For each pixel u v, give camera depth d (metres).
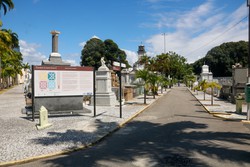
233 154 6.86
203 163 6.11
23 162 6.40
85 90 13.93
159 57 56.56
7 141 8.38
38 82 12.88
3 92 43.28
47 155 6.88
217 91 33.12
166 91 49.78
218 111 16.58
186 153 7.00
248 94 12.92
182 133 9.83
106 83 20.05
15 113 15.41
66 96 13.63
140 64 43.62
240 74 22.20
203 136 9.24
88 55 66.31
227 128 10.90
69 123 11.90
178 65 75.25
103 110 17.02
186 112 16.84
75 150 7.50
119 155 6.94
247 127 11.14
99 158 6.70
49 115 14.42
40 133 9.65
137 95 33.22
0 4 33.66
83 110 14.07
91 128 10.72
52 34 16.69
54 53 16.47
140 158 6.61
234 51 80.00
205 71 49.19
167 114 15.82
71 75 13.58
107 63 65.50
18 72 72.88
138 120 13.45
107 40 67.00
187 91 50.84
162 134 9.70
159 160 6.41
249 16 12.92
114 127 10.97
